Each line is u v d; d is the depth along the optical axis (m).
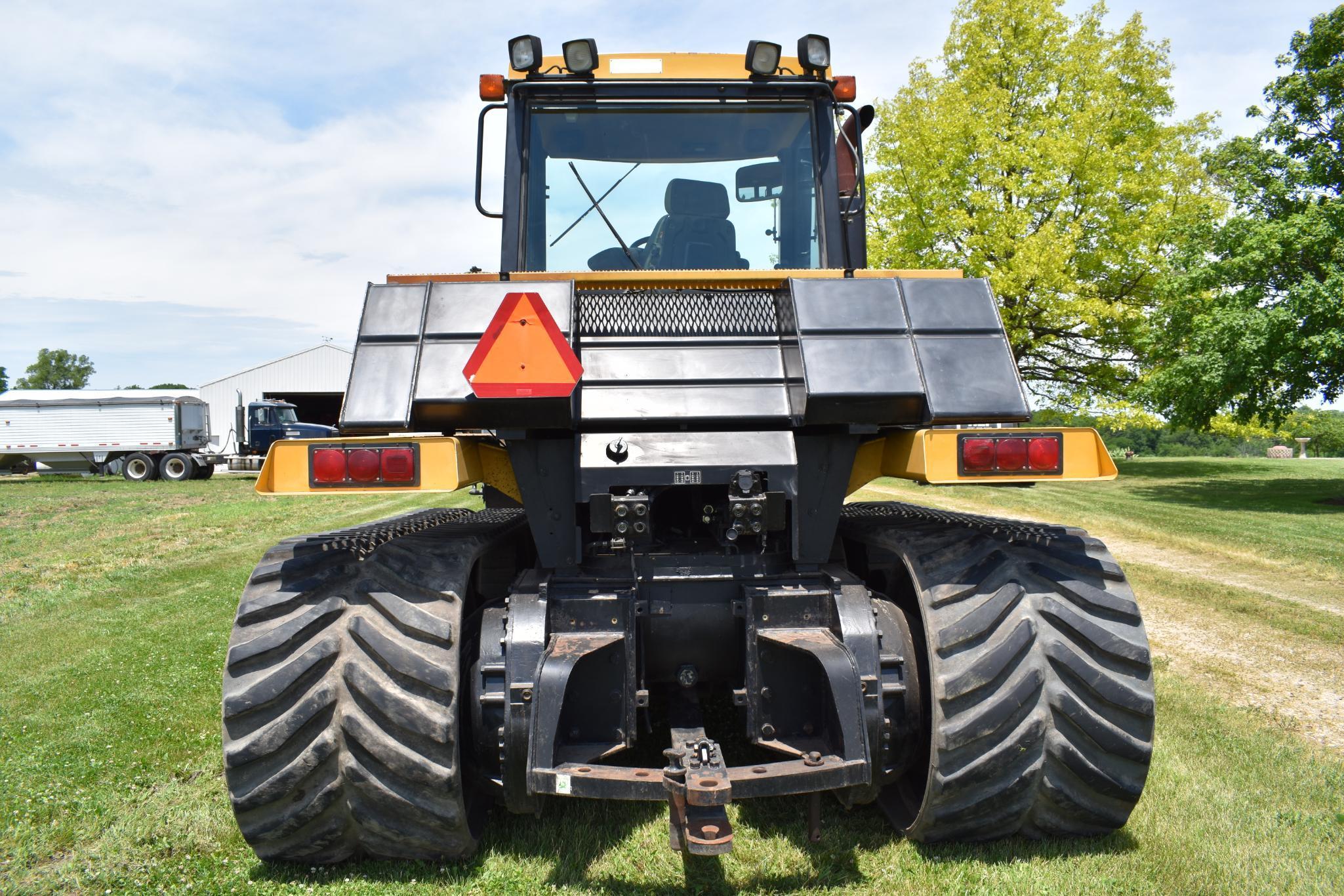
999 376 2.76
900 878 2.73
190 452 29.73
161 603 7.46
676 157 3.78
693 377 3.00
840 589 2.89
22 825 3.18
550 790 2.49
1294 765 3.62
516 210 3.70
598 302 3.14
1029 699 2.70
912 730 2.87
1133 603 2.86
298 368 45.03
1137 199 20.62
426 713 2.63
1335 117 15.76
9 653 5.78
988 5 22.19
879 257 20.95
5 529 13.80
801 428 2.99
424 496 18.09
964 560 2.94
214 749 3.95
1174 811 3.17
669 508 3.35
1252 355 14.77
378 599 2.78
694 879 2.76
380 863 2.88
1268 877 2.72
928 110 21.17
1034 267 18.50
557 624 2.79
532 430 2.94
